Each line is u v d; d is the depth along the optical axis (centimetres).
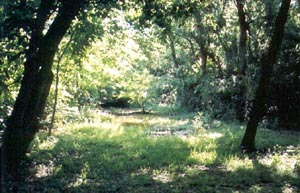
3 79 1060
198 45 3020
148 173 1042
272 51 1355
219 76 2572
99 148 1358
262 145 1441
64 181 952
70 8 995
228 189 903
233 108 2258
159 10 1235
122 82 3303
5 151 985
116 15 1504
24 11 914
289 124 2022
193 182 948
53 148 1311
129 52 2030
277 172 1038
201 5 1348
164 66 3841
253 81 2120
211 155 1234
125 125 2177
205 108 2564
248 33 2241
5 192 843
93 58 1973
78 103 2373
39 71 1023
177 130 1991
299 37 2023
